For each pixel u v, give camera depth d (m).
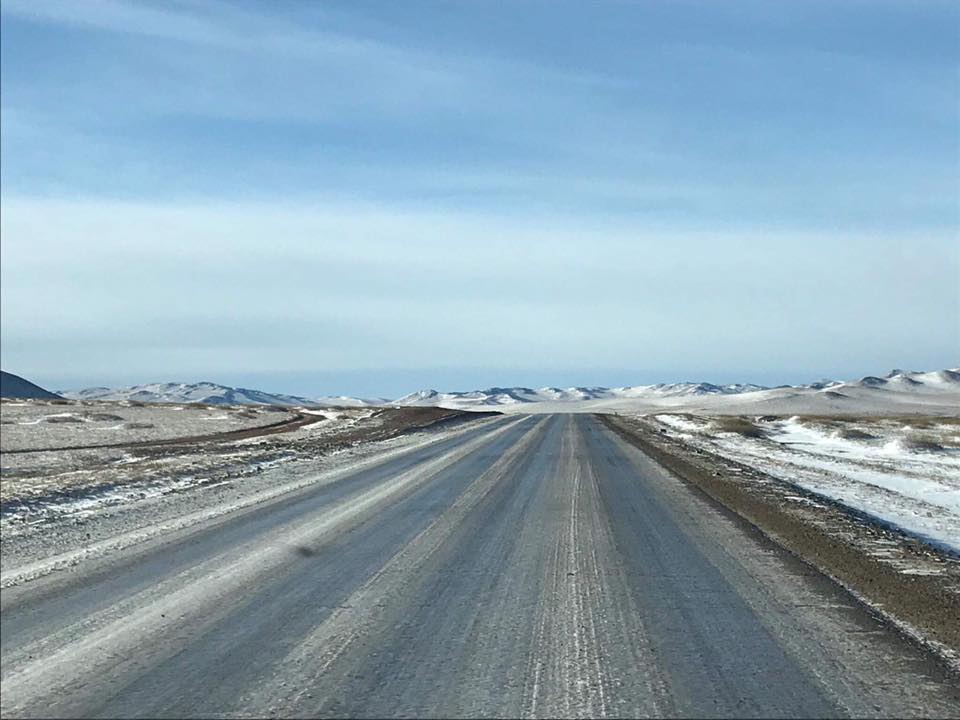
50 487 18.81
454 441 41.75
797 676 6.60
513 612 8.53
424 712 5.71
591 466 27.19
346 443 40.00
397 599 9.05
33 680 6.25
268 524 14.41
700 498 18.89
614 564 11.16
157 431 51.81
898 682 6.49
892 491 24.61
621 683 6.36
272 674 6.46
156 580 9.80
